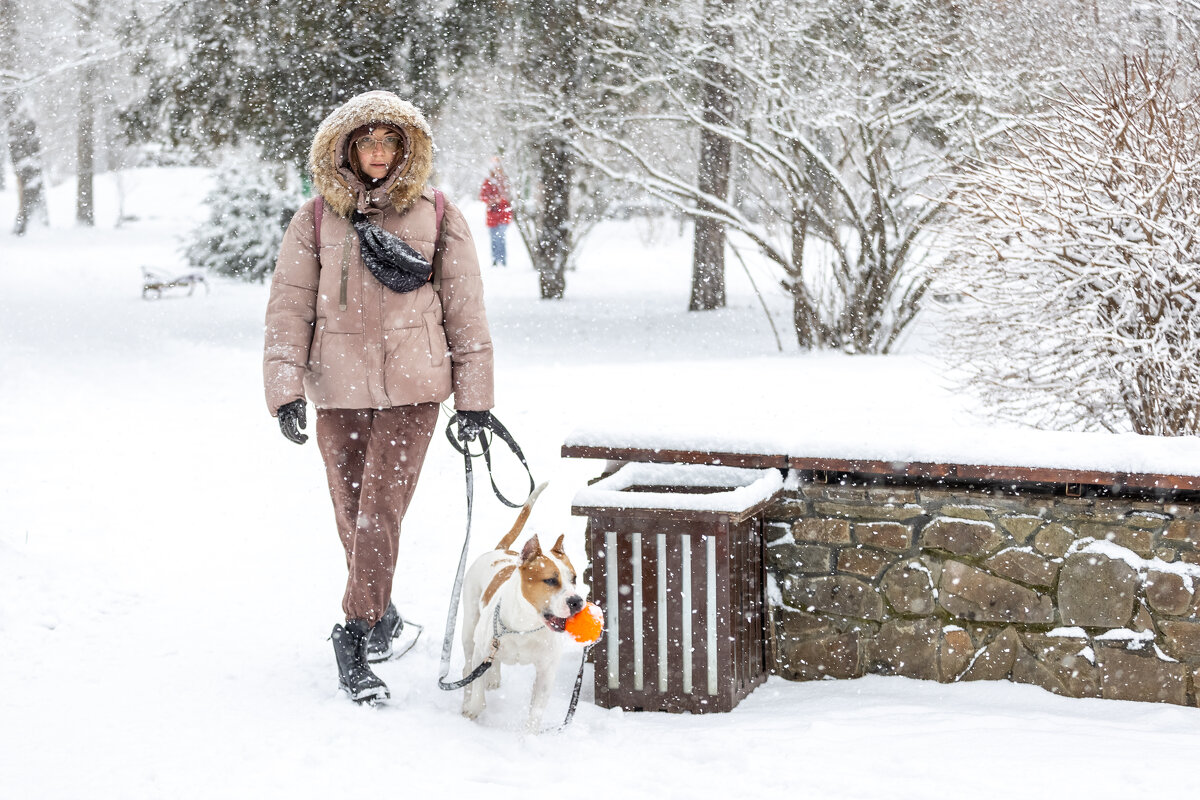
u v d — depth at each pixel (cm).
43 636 434
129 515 616
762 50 1245
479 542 572
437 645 435
